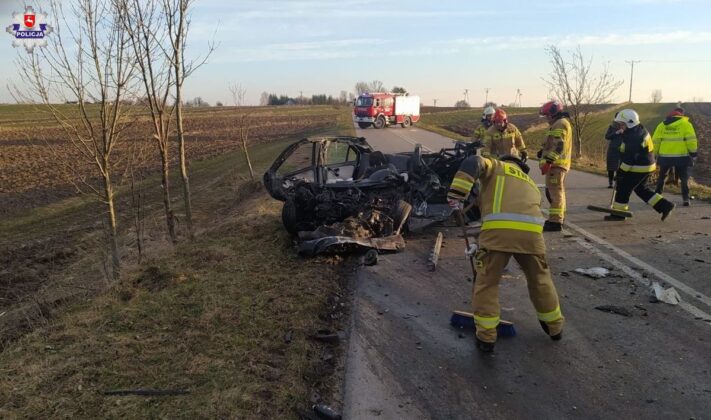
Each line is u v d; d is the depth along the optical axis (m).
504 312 5.05
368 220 7.36
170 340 4.39
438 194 8.70
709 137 39.31
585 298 5.32
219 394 3.59
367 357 4.23
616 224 8.28
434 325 4.82
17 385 3.68
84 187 18.02
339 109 87.38
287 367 4.00
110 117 7.02
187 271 6.15
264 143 32.91
